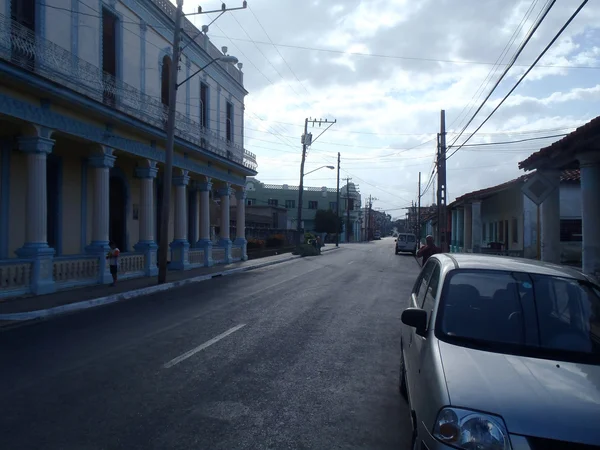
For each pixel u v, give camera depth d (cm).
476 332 425
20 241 1641
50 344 902
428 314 471
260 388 661
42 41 1439
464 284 473
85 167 1962
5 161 1586
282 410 583
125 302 1448
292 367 765
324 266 3053
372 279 2231
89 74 1641
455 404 329
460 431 317
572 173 2030
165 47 2283
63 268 1595
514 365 371
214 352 846
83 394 624
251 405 597
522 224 2231
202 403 599
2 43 1284
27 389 642
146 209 2122
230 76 3114
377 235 15762
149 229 2127
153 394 628
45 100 1451
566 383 347
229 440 496
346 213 10100
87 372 720
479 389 338
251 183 8681
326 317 1207
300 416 566
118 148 1847
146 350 855
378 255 4597
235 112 3253
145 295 1611
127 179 2281
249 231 4806
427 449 337
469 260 522
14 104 1344
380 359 829
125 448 472
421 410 376
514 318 434
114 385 661
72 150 1892
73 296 1438
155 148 2136
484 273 484
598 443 299
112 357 806
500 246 2578
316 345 915
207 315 1216
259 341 934
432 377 369
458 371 361
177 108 2430
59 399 605
